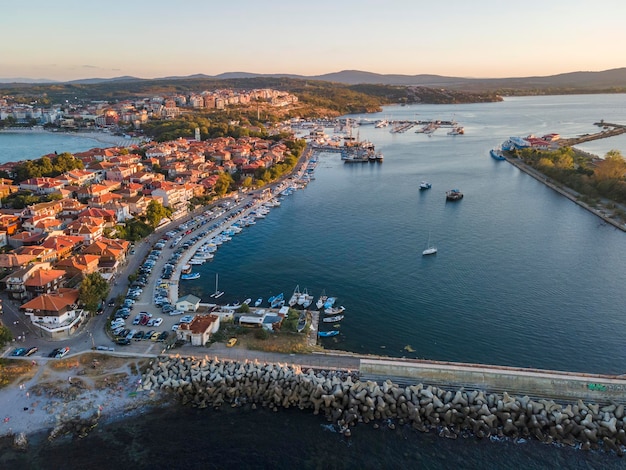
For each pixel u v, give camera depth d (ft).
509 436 321.32
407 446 312.91
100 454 299.99
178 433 318.65
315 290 535.19
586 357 412.57
